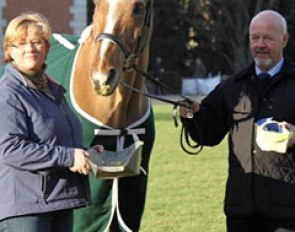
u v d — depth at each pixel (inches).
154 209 347.3
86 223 218.8
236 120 205.6
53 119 177.6
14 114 172.7
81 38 235.1
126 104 214.7
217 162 485.4
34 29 175.8
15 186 174.6
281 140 190.5
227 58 1652.3
